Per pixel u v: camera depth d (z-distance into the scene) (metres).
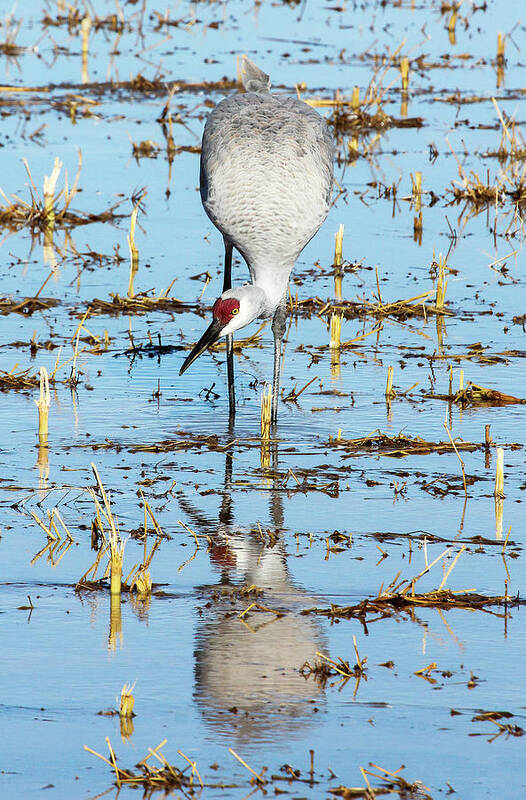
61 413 12.28
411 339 14.76
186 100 26.73
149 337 14.54
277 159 12.66
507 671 7.54
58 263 17.53
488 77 29.03
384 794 6.34
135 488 10.51
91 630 8.03
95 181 21.33
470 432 11.83
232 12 35.09
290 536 9.60
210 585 8.75
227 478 10.79
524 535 9.60
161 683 7.38
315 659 7.68
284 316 12.73
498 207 20.50
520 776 6.48
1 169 21.52
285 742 6.79
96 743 6.76
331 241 18.75
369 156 23.28
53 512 9.93
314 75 28.05
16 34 30.94
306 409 12.50
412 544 9.45
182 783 6.40
